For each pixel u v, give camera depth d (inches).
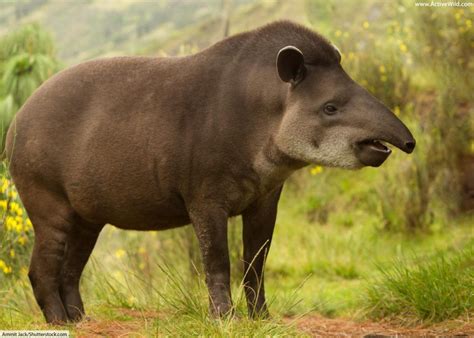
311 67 367.2
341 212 727.1
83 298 491.2
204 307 390.9
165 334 361.4
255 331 354.3
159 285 504.4
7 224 446.9
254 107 371.9
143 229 408.5
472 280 425.7
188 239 576.4
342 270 611.2
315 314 499.5
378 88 770.2
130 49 1756.9
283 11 1299.2
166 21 2185.0
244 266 399.9
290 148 362.3
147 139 381.1
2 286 498.9
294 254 655.1
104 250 621.9
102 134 390.3
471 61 724.0
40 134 403.2
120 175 387.2
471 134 677.3
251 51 382.6
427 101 762.8
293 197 767.1
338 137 354.0
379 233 658.8
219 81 378.9
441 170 657.6
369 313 461.1
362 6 948.0
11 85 613.3
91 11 2256.4
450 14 752.3
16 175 413.4
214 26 1482.5
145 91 388.8
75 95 402.0
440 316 422.0
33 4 2292.1
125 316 425.4
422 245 625.3
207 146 371.9
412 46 793.6
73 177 396.8
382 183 682.2
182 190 379.6
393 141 343.9
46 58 629.6
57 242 411.2
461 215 650.2
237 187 375.6
